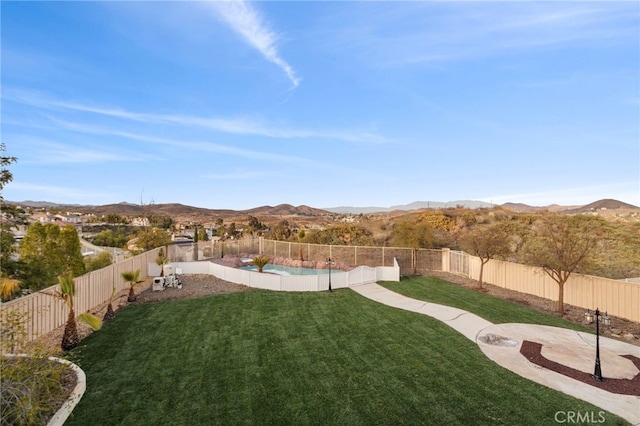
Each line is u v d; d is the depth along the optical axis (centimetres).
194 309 1412
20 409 562
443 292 1752
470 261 2158
